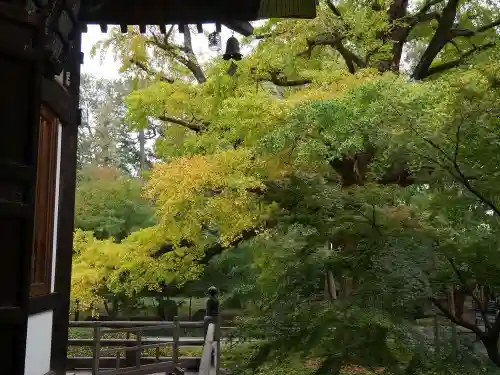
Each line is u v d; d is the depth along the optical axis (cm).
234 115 806
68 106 515
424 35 1255
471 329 516
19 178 266
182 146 1088
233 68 895
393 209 521
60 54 385
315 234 541
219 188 850
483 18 1199
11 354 258
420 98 541
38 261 453
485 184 500
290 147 703
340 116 612
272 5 495
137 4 475
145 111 1033
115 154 3078
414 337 442
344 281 555
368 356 445
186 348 1270
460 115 493
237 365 517
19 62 272
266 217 676
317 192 582
